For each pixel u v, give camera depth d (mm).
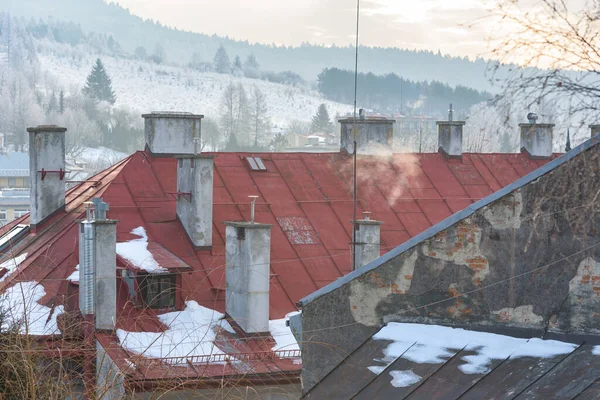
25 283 26266
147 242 28047
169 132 33250
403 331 15344
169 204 30641
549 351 13891
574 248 14203
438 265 15281
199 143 31938
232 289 25094
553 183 14211
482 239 14969
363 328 15656
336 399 14836
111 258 23812
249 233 24281
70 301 24984
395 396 14016
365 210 33344
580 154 13547
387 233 32719
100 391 14117
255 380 21266
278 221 31156
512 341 14438
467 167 37750
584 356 13539
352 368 15219
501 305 14781
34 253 28375
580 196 13648
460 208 35094
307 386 15719
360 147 36031
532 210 14531
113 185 31359
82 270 23781
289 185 33344
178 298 25734
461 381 13742
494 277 14883
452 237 15180
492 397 13078
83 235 23938
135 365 15359
